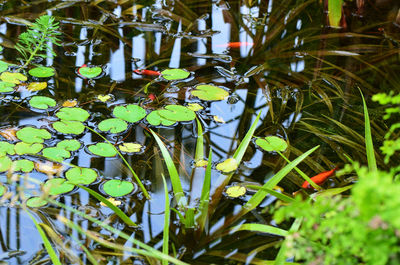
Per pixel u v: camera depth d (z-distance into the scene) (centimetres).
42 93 289
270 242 256
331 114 289
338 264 225
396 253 196
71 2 332
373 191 179
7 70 296
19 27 316
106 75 299
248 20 329
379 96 220
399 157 275
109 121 279
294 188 268
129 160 272
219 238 256
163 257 243
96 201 261
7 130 276
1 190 259
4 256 249
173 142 277
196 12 333
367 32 323
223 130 283
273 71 305
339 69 306
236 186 267
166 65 305
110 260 250
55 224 255
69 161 270
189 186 266
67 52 307
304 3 338
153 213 260
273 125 285
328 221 224
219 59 309
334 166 273
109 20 324
